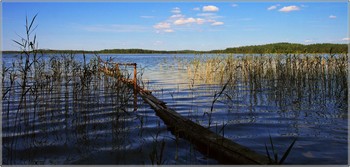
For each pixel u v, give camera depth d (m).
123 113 7.20
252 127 6.57
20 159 4.78
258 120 7.17
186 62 24.48
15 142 5.60
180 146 5.38
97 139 5.75
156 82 15.81
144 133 6.19
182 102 9.83
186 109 8.68
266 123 6.88
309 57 13.04
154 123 7.01
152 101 9.31
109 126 6.64
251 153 4.35
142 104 9.43
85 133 5.90
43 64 8.41
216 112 8.18
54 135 6.01
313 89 11.27
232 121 7.12
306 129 6.32
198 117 7.64
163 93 11.93
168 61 41.03
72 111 8.17
